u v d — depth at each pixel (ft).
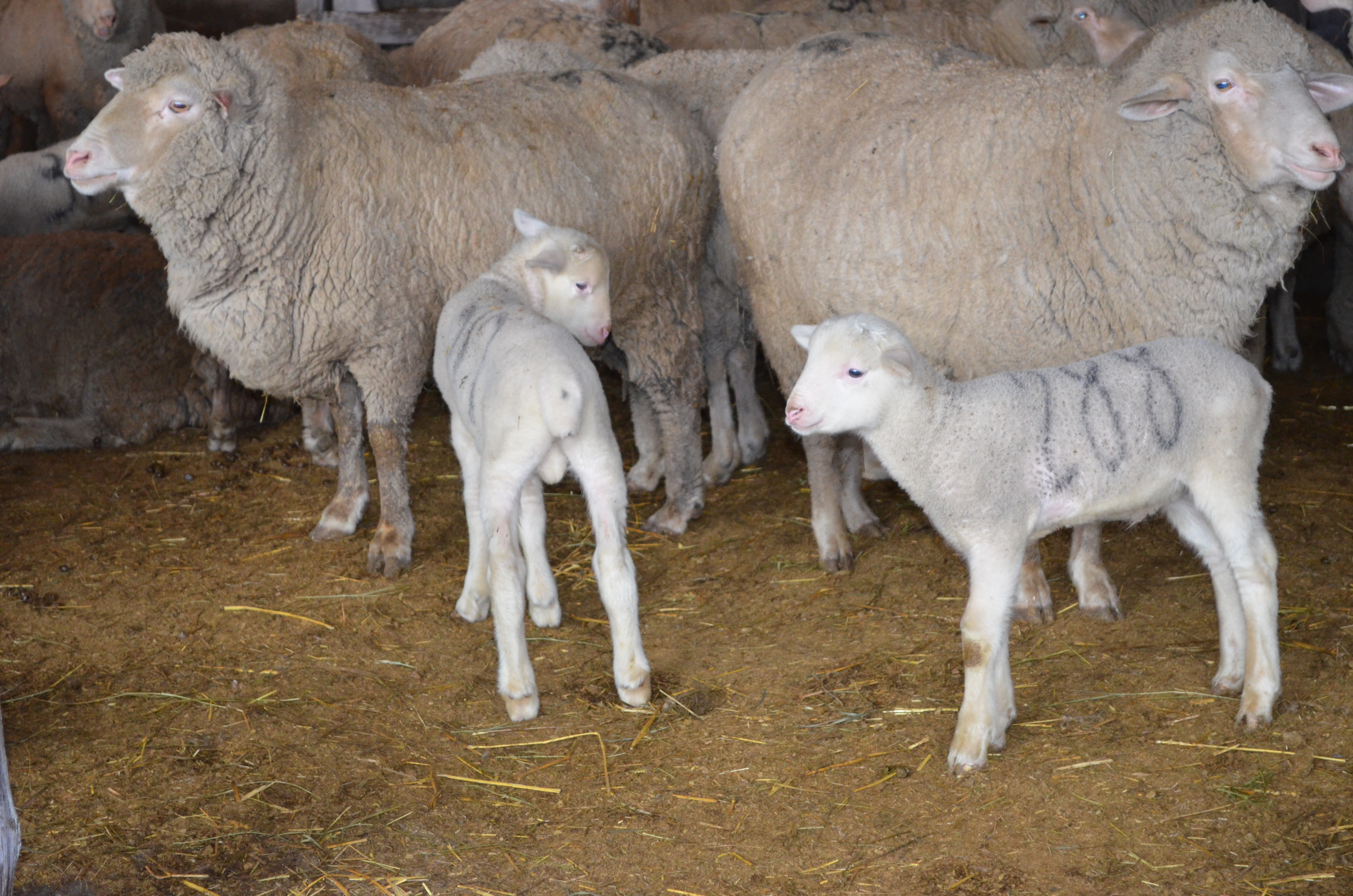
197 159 16.21
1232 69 13.73
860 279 16.55
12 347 24.44
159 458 24.36
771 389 28.27
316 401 22.27
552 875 11.49
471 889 11.30
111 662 16.08
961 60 17.46
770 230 18.15
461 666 15.87
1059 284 15.25
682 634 16.65
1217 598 14.10
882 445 12.80
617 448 14.33
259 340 17.37
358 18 37.09
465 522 20.85
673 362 20.02
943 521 12.82
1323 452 22.26
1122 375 12.76
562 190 18.57
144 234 27.12
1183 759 12.87
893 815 12.20
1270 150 13.62
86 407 24.85
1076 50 25.86
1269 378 26.94
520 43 21.42
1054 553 18.53
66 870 11.63
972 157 15.60
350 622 17.13
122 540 20.26
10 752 13.76
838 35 18.80
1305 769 12.55
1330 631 15.39
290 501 21.94
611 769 13.29
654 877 11.39
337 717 14.58
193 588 18.35
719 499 21.66
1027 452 12.51
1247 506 13.12
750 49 23.02
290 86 21.13
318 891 11.32
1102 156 14.83
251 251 16.89
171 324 25.16
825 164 17.24
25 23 32.55
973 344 15.88
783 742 13.67
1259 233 14.32
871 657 15.56
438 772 13.34
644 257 19.54
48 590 18.33
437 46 27.30
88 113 33.22
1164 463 12.77
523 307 15.37
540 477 15.38
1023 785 12.55
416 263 17.84
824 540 18.38
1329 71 18.53
